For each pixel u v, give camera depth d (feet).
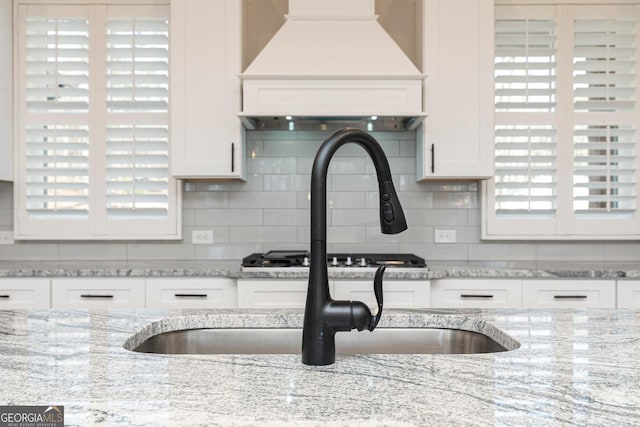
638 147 10.81
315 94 9.62
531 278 9.34
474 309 4.82
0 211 11.30
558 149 10.86
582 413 2.30
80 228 10.93
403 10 11.59
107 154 10.91
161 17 10.98
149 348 4.08
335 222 11.27
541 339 3.61
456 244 11.26
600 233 10.80
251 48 11.54
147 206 11.00
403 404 2.39
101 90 10.98
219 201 11.32
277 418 2.23
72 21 10.97
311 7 9.91
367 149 3.11
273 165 11.35
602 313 4.56
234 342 4.54
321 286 3.00
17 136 10.93
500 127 10.91
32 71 11.00
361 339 4.54
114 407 2.35
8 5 10.81
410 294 9.08
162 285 9.45
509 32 10.85
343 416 2.26
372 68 9.72
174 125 10.09
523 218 10.84
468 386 2.63
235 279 9.42
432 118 10.06
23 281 9.46
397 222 3.11
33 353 3.23
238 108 10.07
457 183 11.25
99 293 9.48
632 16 10.89
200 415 2.27
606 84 10.82
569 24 10.84
